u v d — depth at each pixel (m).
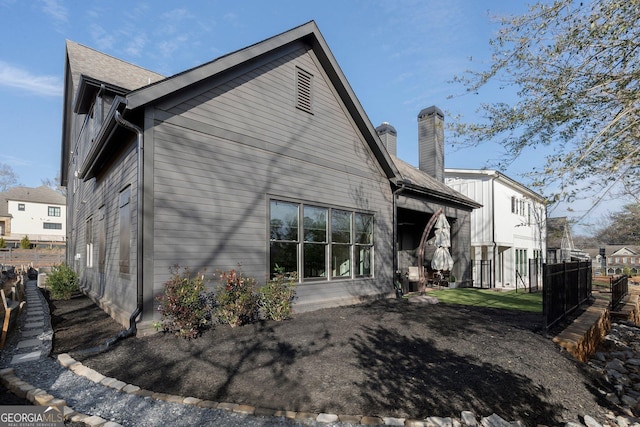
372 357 4.62
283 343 5.09
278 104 7.76
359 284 9.62
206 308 5.71
